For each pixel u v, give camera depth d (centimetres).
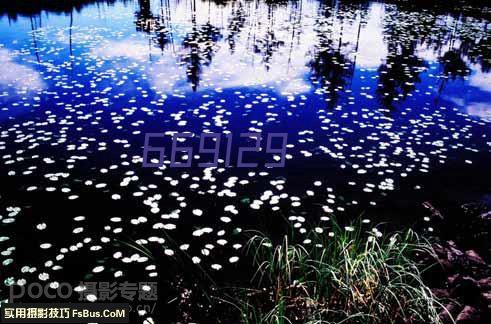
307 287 338
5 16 1628
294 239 424
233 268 385
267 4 2322
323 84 930
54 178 500
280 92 864
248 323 302
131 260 379
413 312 301
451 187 532
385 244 411
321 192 511
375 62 1141
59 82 866
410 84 962
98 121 684
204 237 425
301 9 2162
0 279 358
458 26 1783
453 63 1170
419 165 586
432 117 767
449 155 620
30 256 386
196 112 730
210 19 1739
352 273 317
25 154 566
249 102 797
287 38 1396
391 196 509
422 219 464
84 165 546
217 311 332
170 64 1030
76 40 1254
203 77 937
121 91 827
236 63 1061
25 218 438
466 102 856
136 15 1797
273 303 332
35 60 1021
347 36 1473
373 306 301
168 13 1870
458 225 452
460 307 315
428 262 379
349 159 595
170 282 365
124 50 1154
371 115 761
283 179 537
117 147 598
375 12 2139
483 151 636
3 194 476
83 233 420
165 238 420
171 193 492
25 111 710
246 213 465
